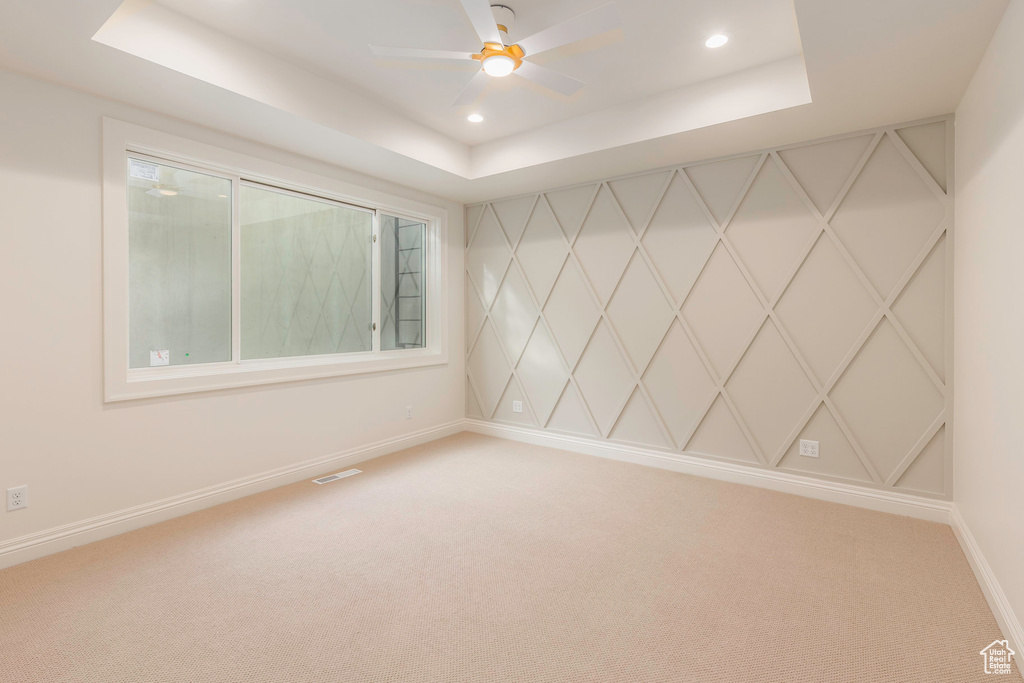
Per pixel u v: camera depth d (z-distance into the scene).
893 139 2.81
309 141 3.10
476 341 4.80
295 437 3.39
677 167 3.56
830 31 1.91
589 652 1.65
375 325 4.11
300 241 3.59
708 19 2.28
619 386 3.89
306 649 1.66
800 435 3.15
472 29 2.39
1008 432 1.74
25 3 1.74
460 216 4.80
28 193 2.25
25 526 2.26
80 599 1.96
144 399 2.64
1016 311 1.65
